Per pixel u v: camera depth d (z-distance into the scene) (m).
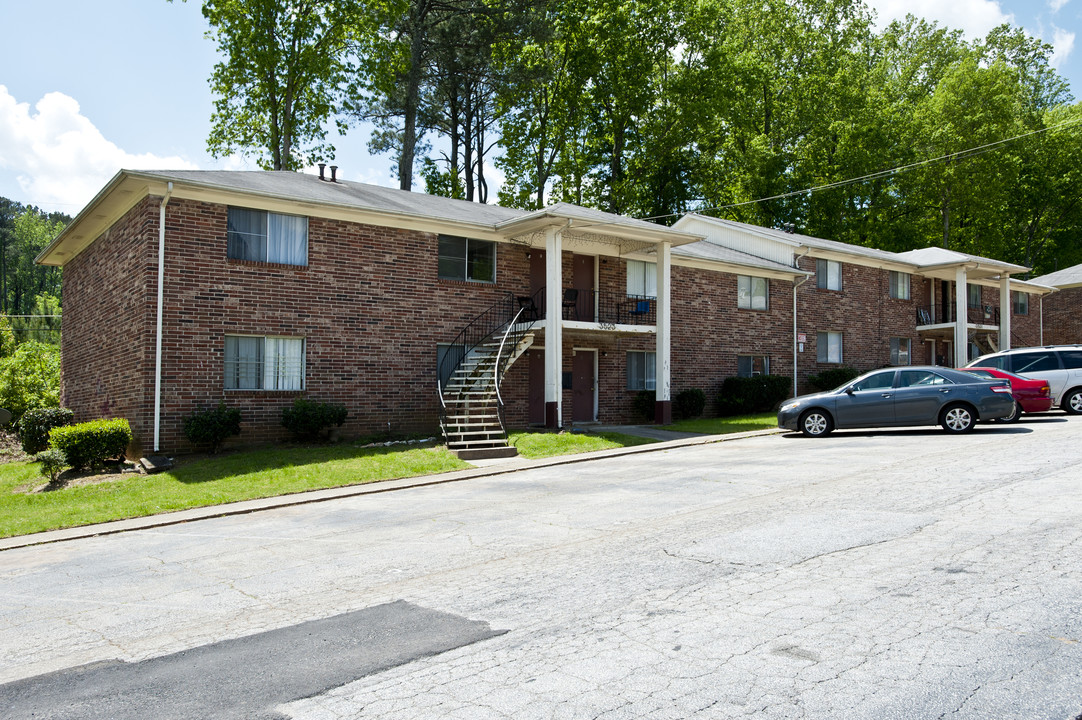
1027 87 54.94
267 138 34.56
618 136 41.62
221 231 16.95
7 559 9.09
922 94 49.81
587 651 4.75
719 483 10.98
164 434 16.09
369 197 20.41
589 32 37.31
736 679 4.20
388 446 17.27
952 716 3.68
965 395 16.08
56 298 67.31
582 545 7.69
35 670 5.11
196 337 16.56
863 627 4.87
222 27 31.86
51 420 17.80
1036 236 54.03
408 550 8.05
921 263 33.34
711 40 40.62
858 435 16.94
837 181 42.91
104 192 16.67
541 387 22.44
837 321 30.92
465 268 20.77
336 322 18.45
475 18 38.34
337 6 31.95
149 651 5.33
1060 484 9.14
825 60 45.19
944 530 7.22
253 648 5.23
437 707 4.07
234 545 8.98
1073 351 19.69
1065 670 4.11
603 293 23.62
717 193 45.91
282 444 17.53
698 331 26.09
